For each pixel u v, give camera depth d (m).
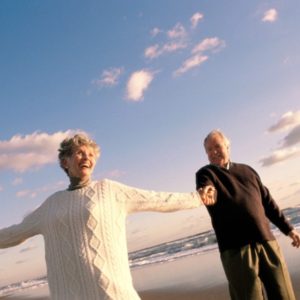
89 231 2.42
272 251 3.61
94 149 2.70
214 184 3.67
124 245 2.50
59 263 2.45
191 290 9.17
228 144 3.93
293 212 23.77
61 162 2.72
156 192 2.70
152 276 14.00
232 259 3.57
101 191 2.55
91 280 2.36
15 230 2.63
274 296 3.58
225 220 3.62
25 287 28.00
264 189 4.01
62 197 2.58
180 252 22.27
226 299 7.56
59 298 2.42
